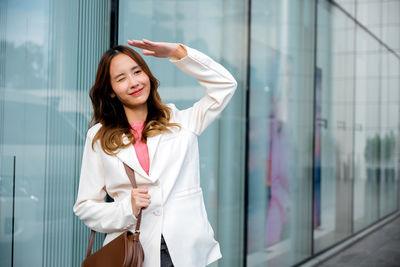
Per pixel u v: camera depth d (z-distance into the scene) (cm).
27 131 210
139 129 169
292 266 394
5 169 203
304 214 411
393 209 449
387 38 446
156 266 154
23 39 208
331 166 437
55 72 219
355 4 448
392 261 414
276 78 375
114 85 162
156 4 271
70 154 226
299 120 403
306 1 407
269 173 368
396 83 445
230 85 166
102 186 167
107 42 239
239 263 340
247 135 342
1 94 202
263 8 359
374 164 454
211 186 315
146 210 157
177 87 286
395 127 449
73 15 225
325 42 427
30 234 211
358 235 454
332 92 435
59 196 222
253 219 350
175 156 163
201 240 164
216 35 318
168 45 160
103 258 151
